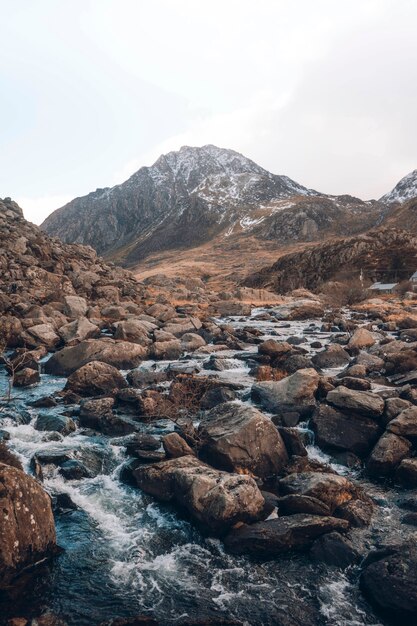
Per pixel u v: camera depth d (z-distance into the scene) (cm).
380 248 10162
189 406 1683
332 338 3119
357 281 9062
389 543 904
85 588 812
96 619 738
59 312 3500
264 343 2503
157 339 2883
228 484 1006
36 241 5419
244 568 873
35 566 857
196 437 1323
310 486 1057
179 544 943
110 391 1830
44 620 730
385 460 1211
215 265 19875
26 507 862
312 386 1602
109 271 6247
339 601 789
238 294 7069
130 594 801
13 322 2834
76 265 5444
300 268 10581
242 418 1274
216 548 930
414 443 1291
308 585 827
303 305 5069
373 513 1036
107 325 3406
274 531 923
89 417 1526
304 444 1374
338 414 1419
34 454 1246
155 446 1294
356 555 882
